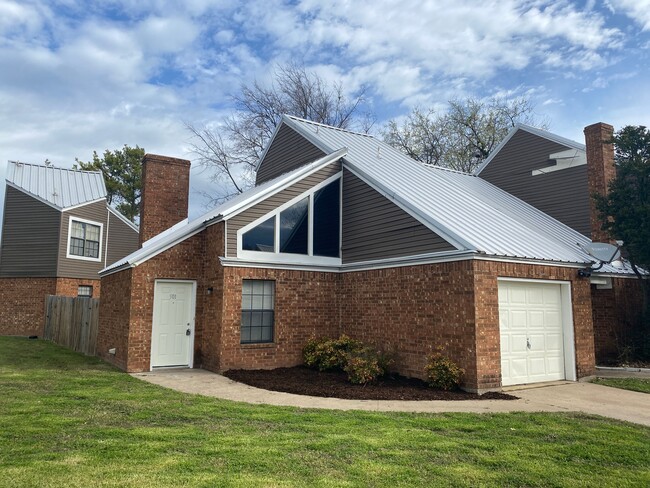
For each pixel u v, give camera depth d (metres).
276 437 6.12
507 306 11.01
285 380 10.89
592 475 5.06
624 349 13.95
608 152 15.60
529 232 13.16
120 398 8.51
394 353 11.70
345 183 14.38
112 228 26.22
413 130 37.56
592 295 14.86
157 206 17.30
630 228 13.05
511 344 10.97
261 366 12.47
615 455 5.71
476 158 35.44
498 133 34.66
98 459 5.11
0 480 4.43
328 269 13.76
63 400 8.20
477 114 35.56
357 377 10.48
